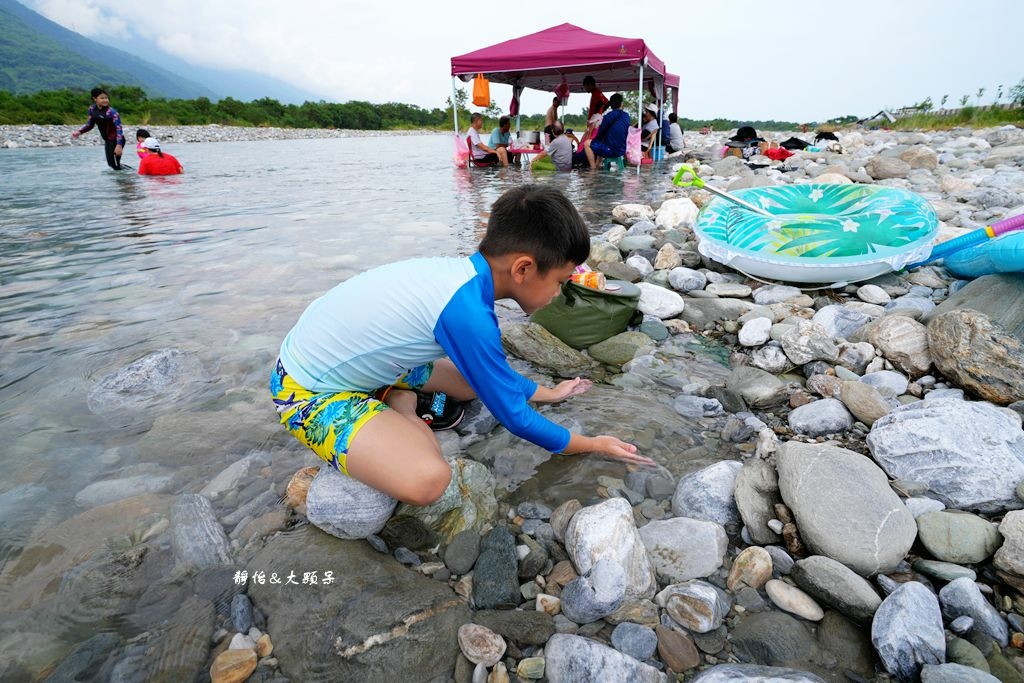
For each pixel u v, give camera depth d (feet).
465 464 5.89
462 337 5.12
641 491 5.74
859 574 4.47
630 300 9.20
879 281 10.40
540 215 4.96
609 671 3.74
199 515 5.26
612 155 33.30
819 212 12.31
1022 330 7.11
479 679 3.84
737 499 5.21
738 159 30.07
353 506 4.99
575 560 4.67
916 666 3.72
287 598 4.44
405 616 4.30
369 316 5.27
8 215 19.11
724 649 4.06
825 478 4.94
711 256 11.36
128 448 6.36
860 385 6.73
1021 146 28.09
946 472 5.24
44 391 7.50
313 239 15.62
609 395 7.61
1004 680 3.61
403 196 23.98
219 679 3.84
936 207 15.08
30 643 4.07
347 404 5.28
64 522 5.22
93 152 49.57
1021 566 4.19
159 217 18.95
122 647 4.06
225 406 7.22
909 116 64.03
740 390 7.39
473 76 36.52
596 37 34.68
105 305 10.46
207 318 9.89
